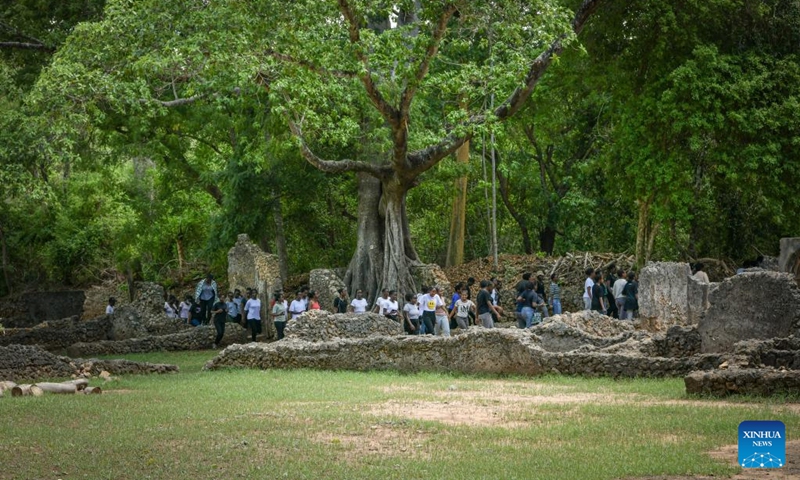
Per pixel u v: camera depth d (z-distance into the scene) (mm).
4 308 46625
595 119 45062
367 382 18594
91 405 15297
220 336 32500
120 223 46094
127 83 24453
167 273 50875
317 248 46469
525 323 26266
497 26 25125
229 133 41625
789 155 30453
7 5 31109
